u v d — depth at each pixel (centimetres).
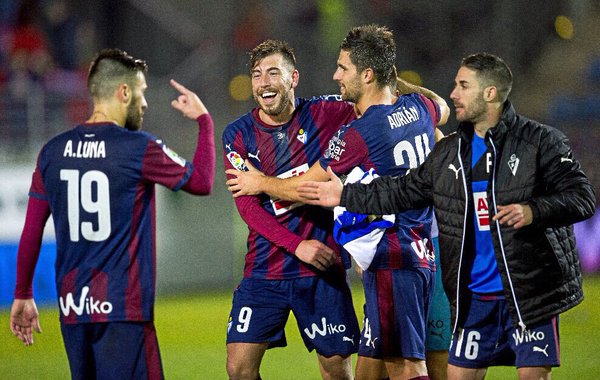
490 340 1673
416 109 1889
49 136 4666
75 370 1644
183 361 2870
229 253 4631
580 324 3459
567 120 5897
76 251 1630
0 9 5078
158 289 4422
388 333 1845
